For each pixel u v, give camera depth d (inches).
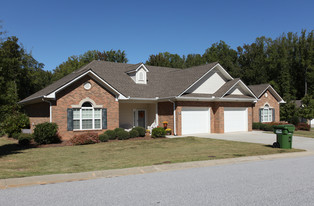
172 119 874.1
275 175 330.3
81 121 761.0
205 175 331.3
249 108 1043.3
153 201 229.9
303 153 520.7
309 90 2201.0
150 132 890.1
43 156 482.0
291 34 2412.6
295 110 1234.0
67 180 306.7
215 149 563.5
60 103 725.9
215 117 949.8
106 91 804.0
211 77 977.5
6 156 483.5
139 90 922.7
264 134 916.0
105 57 2032.5
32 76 1547.7
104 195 247.6
